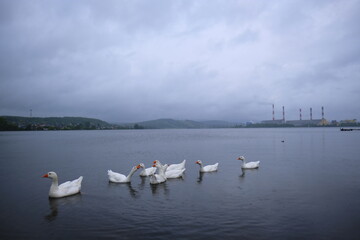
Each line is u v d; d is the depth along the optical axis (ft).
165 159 129.59
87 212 52.47
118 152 163.12
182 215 50.03
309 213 50.62
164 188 70.64
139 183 76.84
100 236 41.93
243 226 44.83
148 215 50.26
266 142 250.37
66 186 64.85
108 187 72.08
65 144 238.68
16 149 186.91
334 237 40.91
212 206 55.11
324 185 72.43
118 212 52.16
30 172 95.86
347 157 130.93
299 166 104.63
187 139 322.96
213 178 83.10
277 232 42.60
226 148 188.03
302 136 368.89
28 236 42.34
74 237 41.75
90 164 114.32
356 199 59.31
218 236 41.32
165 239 40.50
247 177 84.17
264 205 55.47
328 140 267.80
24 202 59.36
